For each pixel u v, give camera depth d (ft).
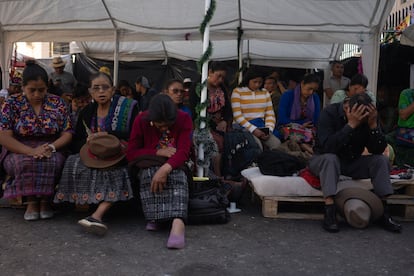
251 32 24.36
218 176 16.07
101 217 11.57
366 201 11.87
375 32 21.83
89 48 36.83
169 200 11.22
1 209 13.60
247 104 17.38
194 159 13.28
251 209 14.33
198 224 12.39
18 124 12.48
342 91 17.46
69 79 32.65
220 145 16.42
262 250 10.44
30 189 11.88
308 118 17.65
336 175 12.13
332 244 10.91
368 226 12.44
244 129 17.07
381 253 10.31
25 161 11.87
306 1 20.16
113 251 10.17
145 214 11.43
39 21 23.80
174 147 11.87
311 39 23.89
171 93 15.14
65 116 12.98
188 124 12.05
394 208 14.17
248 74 17.56
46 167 12.08
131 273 8.96
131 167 11.77
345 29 22.08
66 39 25.89
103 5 22.17
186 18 22.26
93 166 11.80
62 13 23.04
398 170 14.58
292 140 16.42
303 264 9.61
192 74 38.99
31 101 12.61
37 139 12.76
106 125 12.85
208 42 14.28
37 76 12.28
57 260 9.56
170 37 25.08
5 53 25.04
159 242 10.85
